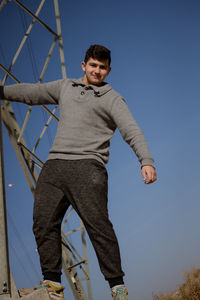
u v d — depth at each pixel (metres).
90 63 2.20
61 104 2.19
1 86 2.31
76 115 2.09
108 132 2.13
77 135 2.04
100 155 2.04
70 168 1.95
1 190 1.83
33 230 1.96
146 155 1.91
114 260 1.82
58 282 1.89
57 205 1.94
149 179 1.86
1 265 1.69
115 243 1.86
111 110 2.08
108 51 2.22
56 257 1.91
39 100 2.31
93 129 2.08
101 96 2.12
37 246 1.95
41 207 1.93
